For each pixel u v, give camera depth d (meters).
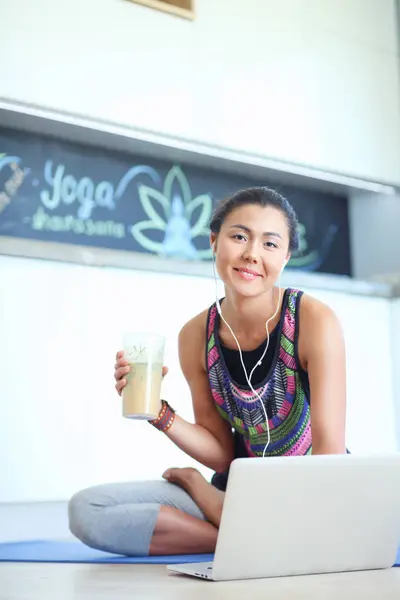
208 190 3.68
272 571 1.29
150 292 3.21
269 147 3.65
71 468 2.91
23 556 1.72
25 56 3.05
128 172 3.44
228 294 1.68
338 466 1.29
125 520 1.61
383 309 3.85
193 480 1.69
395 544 1.40
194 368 1.80
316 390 1.58
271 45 3.70
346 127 3.89
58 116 3.12
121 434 3.04
